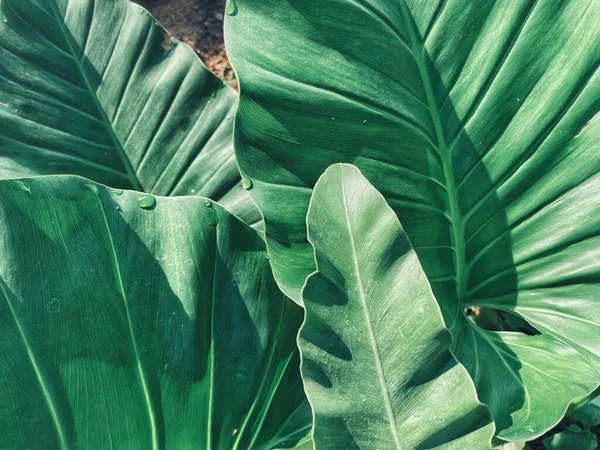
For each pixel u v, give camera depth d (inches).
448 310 23.0
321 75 20.2
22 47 26.8
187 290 20.6
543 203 22.5
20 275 18.3
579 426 28.5
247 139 20.5
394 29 20.7
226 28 20.0
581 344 22.2
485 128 21.8
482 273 24.2
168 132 28.1
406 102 21.1
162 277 20.4
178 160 28.1
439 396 15.8
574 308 22.8
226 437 21.8
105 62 27.8
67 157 27.2
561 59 20.7
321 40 20.2
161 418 20.5
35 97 27.0
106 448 19.5
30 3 26.8
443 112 21.6
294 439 22.4
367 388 15.8
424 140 21.7
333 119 20.5
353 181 17.0
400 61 20.9
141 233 20.3
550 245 22.7
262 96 19.9
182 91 27.9
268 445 22.4
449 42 20.9
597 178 21.7
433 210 22.5
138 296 20.0
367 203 16.8
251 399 22.2
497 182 22.5
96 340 19.3
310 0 20.0
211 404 21.4
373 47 20.5
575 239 22.4
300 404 23.3
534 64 21.0
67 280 18.9
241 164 20.7
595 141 21.3
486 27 20.7
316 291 16.1
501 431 19.6
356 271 16.4
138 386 20.0
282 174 21.0
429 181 22.2
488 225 23.2
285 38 20.1
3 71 26.6
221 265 21.4
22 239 18.4
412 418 15.7
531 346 23.4
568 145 21.6
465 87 21.4
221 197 28.2
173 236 20.6
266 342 22.3
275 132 20.5
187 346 20.6
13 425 17.8
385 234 16.4
